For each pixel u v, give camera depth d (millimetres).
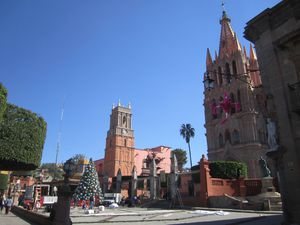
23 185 69562
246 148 58438
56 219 14711
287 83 14844
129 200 46812
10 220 21859
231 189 34250
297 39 14672
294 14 15008
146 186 57812
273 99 15336
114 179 67938
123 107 110625
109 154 104750
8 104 20000
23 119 20391
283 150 14094
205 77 17906
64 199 15039
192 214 24547
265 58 16219
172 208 35219
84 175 44656
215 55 72688
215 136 65938
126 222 19469
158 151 106625
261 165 34000
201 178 33844
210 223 17031
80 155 62781
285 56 15266
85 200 42781
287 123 14336
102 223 19109
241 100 62719
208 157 65000
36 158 20828
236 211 26219
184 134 85250
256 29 16969
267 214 22312
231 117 63219
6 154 18953
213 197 32000
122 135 105500
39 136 21250
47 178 79312
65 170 15711
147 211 30312
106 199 52125
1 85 16875
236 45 68312
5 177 41688
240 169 36688
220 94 67312
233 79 65250
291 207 13422
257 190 32094
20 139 19750
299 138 13766
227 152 61500
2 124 19234
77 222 19391
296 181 13422
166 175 51562
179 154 102000
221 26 75062
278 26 15898
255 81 66000
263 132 60594
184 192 39531
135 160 106250
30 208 33562
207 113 68750
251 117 59844
